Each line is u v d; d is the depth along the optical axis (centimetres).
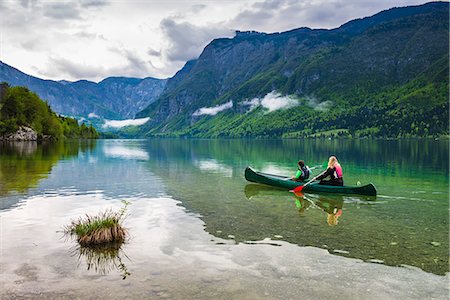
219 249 1026
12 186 2166
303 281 809
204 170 3247
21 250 1009
